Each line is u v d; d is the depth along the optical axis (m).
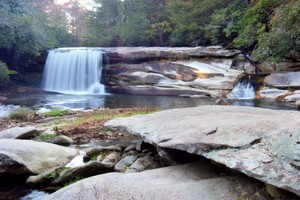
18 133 7.34
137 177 3.48
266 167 2.61
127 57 21.06
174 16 23.03
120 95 19.38
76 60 22.72
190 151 3.30
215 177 3.35
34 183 4.52
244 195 2.87
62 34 31.58
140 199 3.00
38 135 7.84
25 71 23.62
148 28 25.89
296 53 16.05
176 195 3.01
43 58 23.78
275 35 14.24
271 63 15.71
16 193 4.33
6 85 21.62
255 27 16.73
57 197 3.19
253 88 16.41
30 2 27.80
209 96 17.36
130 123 4.89
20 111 11.37
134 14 26.72
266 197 2.80
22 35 21.19
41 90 22.58
